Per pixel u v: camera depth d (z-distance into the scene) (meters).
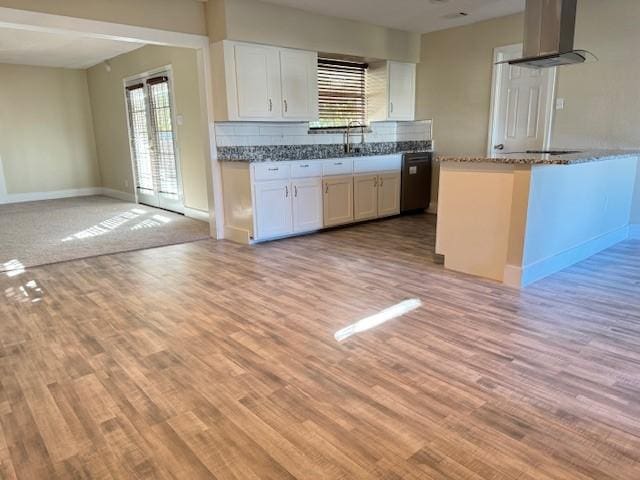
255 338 2.62
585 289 3.31
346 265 4.01
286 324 2.80
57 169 8.66
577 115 4.86
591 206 4.03
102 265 4.16
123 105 7.62
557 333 2.61
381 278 3.64
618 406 1.92
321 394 2.05
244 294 3.34
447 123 6.18
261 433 1.79
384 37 5.84
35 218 6.48
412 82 6.38
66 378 2.22
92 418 1.91
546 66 4.13
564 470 1.57
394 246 4.66
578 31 4.68
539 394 2.01
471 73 5.79
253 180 4.62
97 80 8.36
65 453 1.70
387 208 5.98
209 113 4.84
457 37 5.86
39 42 6.34
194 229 5.64
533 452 1.66
